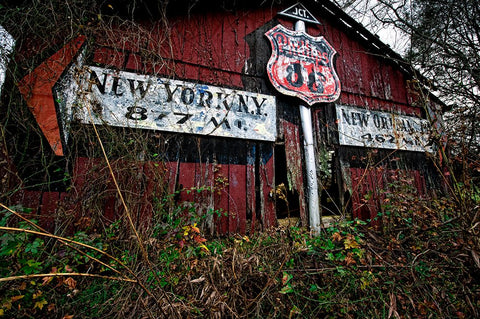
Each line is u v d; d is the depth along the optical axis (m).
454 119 3.72
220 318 1.60
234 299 1.75
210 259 1.98
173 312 1.53
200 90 3.13
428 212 2.91
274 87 3.47
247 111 3.31
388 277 2.18
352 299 2.11
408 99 4.66
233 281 1.89
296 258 2.47
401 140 4.29
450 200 3.08
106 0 2.84
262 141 3.34
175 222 2.51
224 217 2.96
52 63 2.56
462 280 2.07
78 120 2.53
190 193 2.88
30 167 2.37
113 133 2.48
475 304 1.89
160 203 2.53
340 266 2.15
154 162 2.69
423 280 2.08
